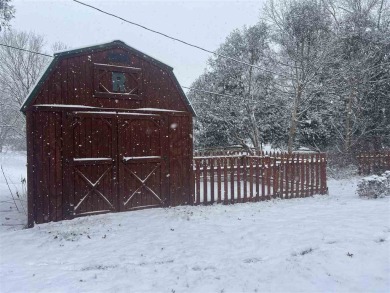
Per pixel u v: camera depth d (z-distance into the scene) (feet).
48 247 25.40
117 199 35.91
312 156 46.21
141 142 37.45
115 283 18.60
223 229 29.09
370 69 78.43
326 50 73.05
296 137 86.79
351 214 32.91
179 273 19.77
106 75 35.35
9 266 21.83
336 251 22.21
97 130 34.81
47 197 32.19
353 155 75.15
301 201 41.60
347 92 79.00
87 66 34.35
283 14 78.48
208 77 93.50
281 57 78.84
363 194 42.86
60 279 19.38
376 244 23.40
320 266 20.07
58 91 32.81
